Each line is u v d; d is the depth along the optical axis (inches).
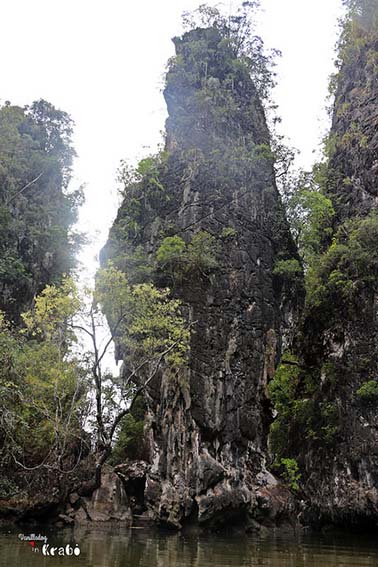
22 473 1157.7
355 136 1448.1
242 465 1282.0
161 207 1552.7
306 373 1278.3
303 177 1620.3
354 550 856.9
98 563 637.3
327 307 1232.8
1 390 975.6
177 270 1386.6
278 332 1460.4
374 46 1526.8
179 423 1252.5
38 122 2329.0
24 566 590.6
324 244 1503.4
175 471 1214.3
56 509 1135.0
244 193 1539.1
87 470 1238.3
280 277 1523.1
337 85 1637.6
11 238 1840.6
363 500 1059.3
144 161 1612.9
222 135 1619.1
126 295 1018.1
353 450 1095.6
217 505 1173.7
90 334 982.4
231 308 1393.9
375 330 1136.8
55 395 1079.0
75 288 965.2
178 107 1697.8
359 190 1395.2
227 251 1446.9
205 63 1740.9
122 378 1346.0
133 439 1465.3
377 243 1189.7
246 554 787.4
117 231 1550.2
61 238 1985.7
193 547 863.7
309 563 703.1
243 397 1334.9
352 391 1127.6
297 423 1262.3
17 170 2028.8
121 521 1203.9
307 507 1221.1
